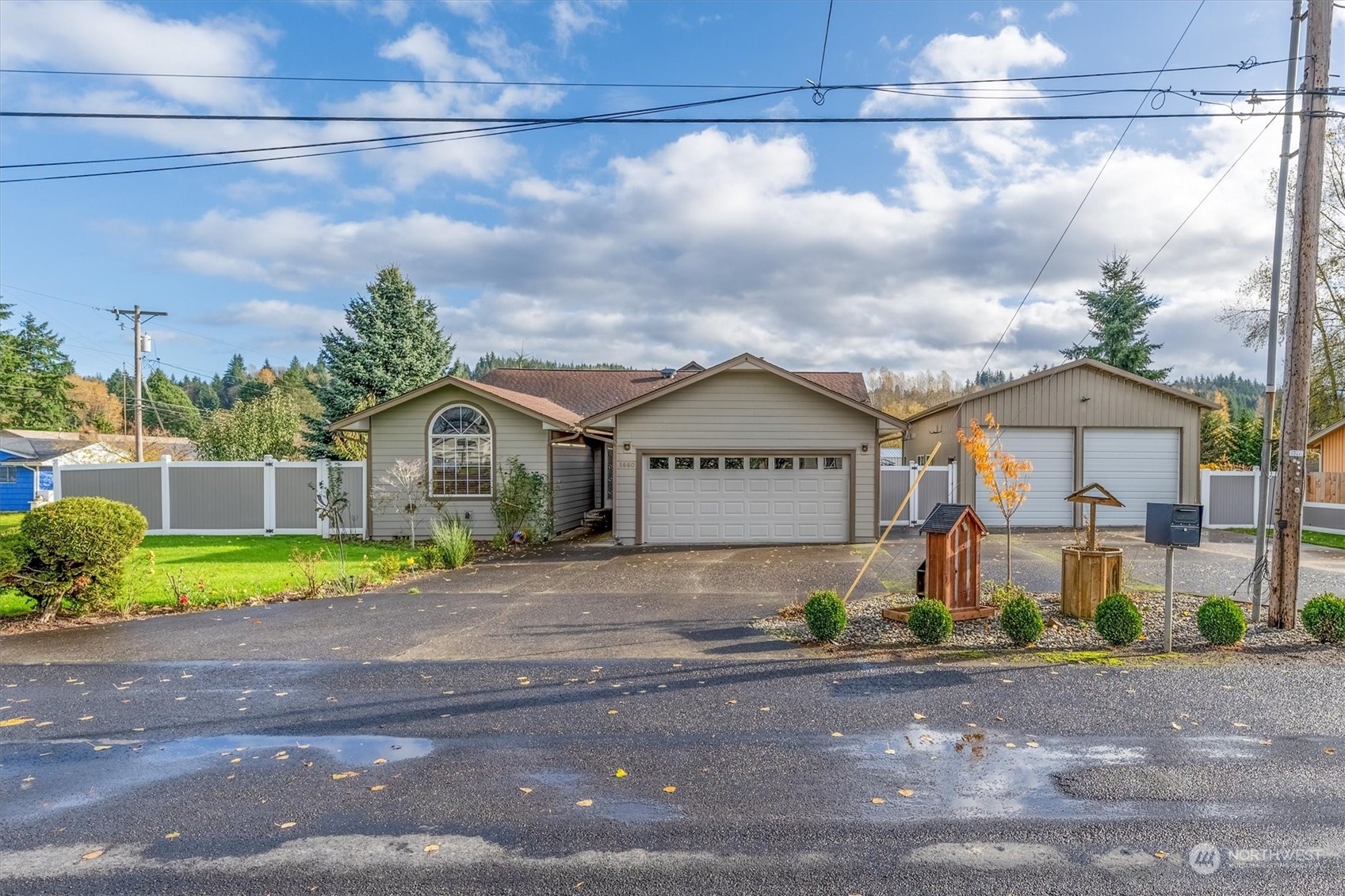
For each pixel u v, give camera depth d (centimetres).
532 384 2606
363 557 1355
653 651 686
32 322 5306
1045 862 323
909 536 1636
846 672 613
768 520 1552
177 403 6556
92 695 579
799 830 354
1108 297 3077
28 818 376
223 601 934
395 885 312
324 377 3016
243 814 377
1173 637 709
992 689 564
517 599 955
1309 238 725
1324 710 514
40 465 3331
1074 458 1762
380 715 526
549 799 390
